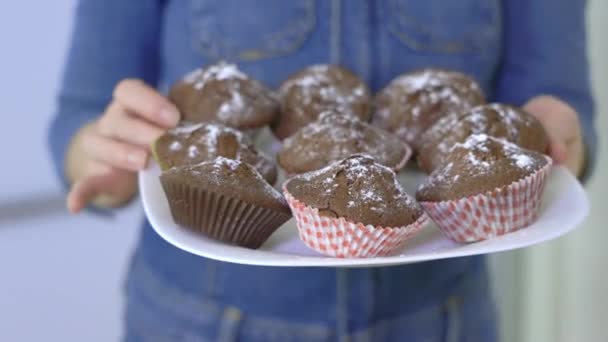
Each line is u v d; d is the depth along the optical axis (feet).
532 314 3.50
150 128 2.14
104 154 2.15
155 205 1.94
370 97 2.35
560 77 2.50
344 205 1.80
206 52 2.45
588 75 2.58
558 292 3.41
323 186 1.84
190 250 1.76
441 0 2.42
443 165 1.95
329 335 2.39
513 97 2.55
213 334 2.42
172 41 2.50
